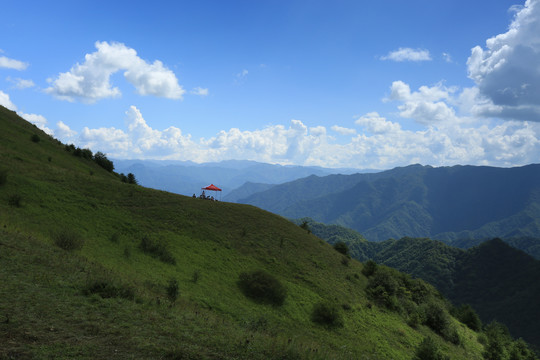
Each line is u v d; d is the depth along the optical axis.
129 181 65.31
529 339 168.00
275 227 53.50
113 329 9.92
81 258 19.28
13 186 31.48
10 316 9.10
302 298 34.06
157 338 9.95
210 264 33.53
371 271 54.47
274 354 10.76
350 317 34.31
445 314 44.84
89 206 35.06
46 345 7.86
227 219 48.56
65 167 50.12
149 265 26.88
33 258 15.66
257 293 31.03
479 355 42.19
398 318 40.72
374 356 26.72
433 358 28.88
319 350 12.56
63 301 11.46
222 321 15.98
